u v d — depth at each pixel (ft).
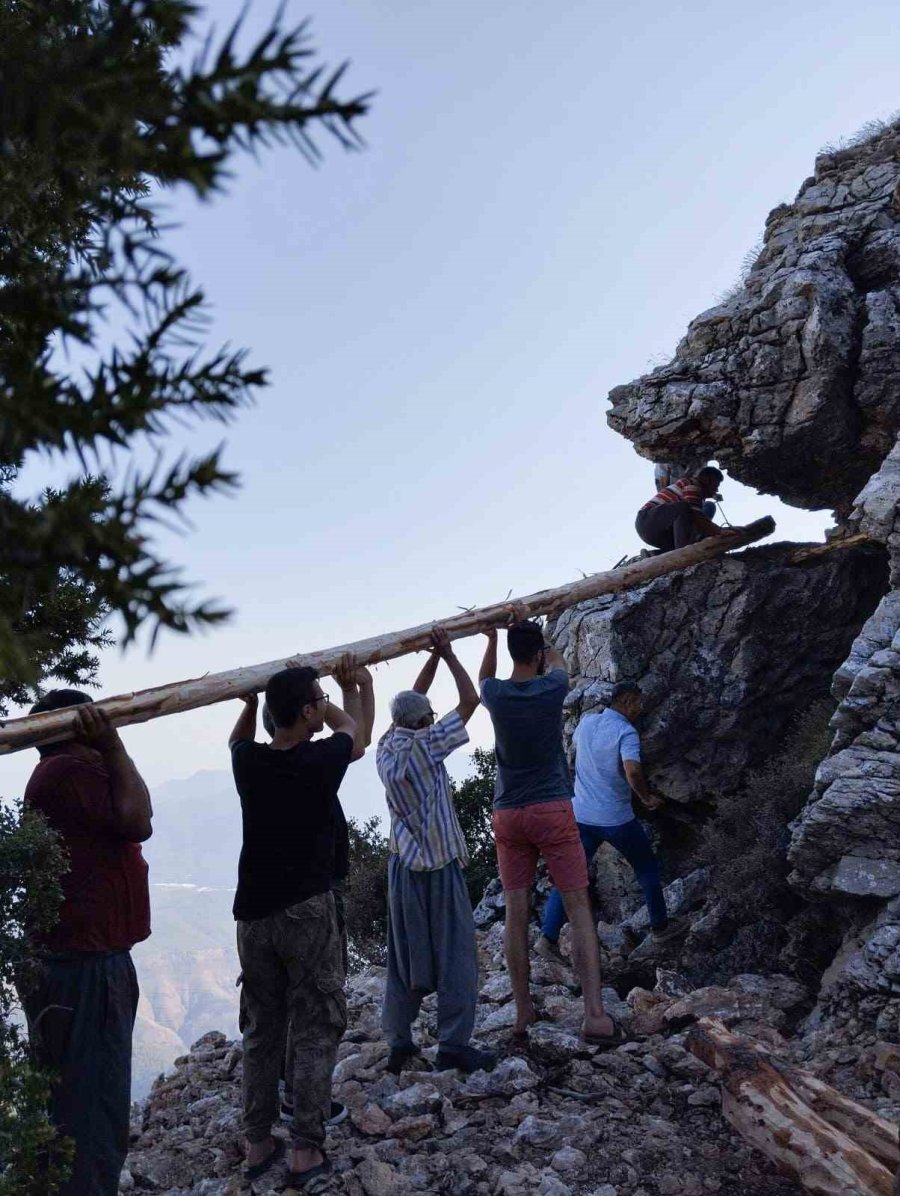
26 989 12.05
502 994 23.11
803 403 34.27
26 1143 9.76
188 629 3.85
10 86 3.55
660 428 36.70
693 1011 20.89
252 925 15.28
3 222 4.79
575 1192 14.32
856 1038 19.36
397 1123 16.31
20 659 3.77
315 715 15.55
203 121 3.70
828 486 38.14
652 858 27.32
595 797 27.17
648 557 34.83
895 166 38.01
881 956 20.25
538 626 20.43
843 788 22.67
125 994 13.56
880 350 33.22
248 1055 15.64
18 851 11.66
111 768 13.65
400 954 18.51
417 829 18.29
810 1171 13.32
